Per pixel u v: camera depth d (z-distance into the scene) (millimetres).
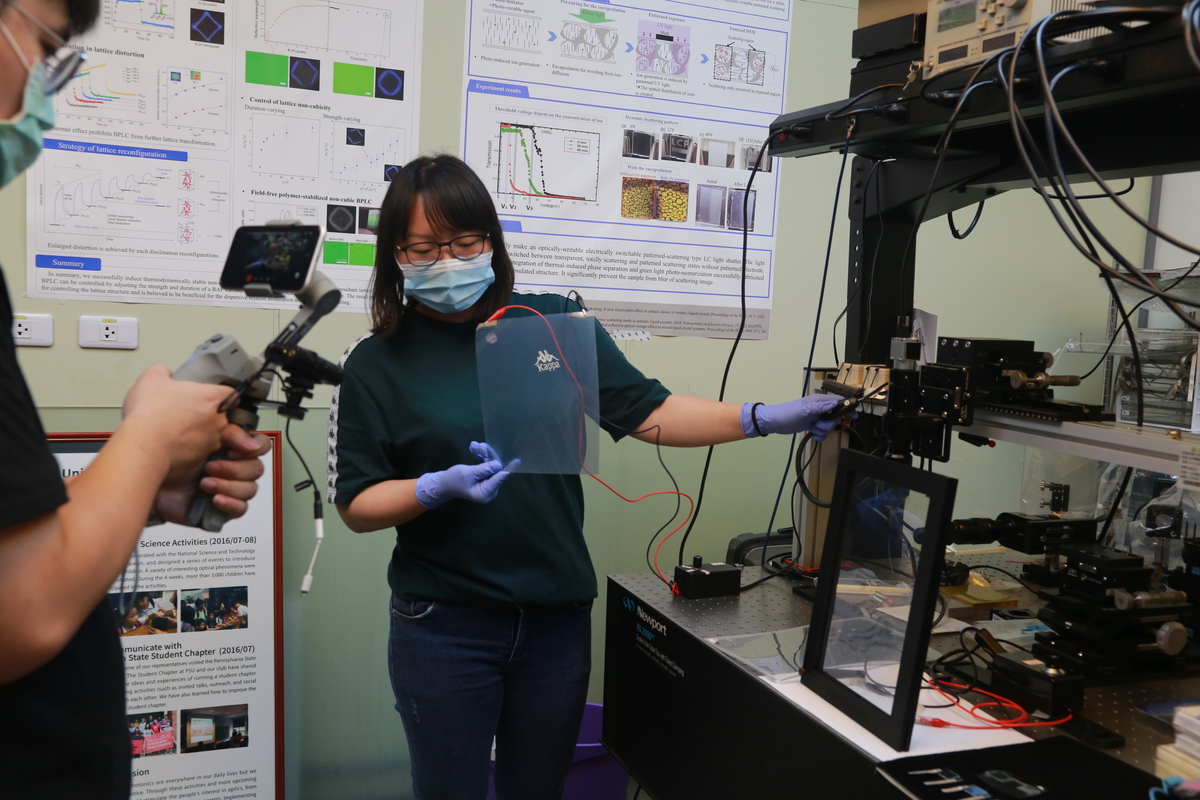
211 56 1890
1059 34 942
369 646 2121
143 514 650
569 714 1431
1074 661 1138
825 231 2488
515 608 1354
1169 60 853
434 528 1348
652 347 2340
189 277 1921
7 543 557
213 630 1895
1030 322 2787
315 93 1977
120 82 1829
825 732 1045
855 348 1588
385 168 2053
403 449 1352
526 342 1267
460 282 1286
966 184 1382
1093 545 1229
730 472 2453
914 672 957
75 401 1864
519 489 1355
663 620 1457
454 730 1354
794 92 2430
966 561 1755
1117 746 989
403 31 2033
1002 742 997
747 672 1214
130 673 1836
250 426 830
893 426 1226
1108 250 883
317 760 2104
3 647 561
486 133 2131
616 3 2213
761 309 2445
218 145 1915
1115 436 1060
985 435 1266
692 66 2307
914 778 898
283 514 2023
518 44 2135
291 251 885
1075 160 1256
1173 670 1181
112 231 1856
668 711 1445
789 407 1323
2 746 652
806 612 1474
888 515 1050
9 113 612
